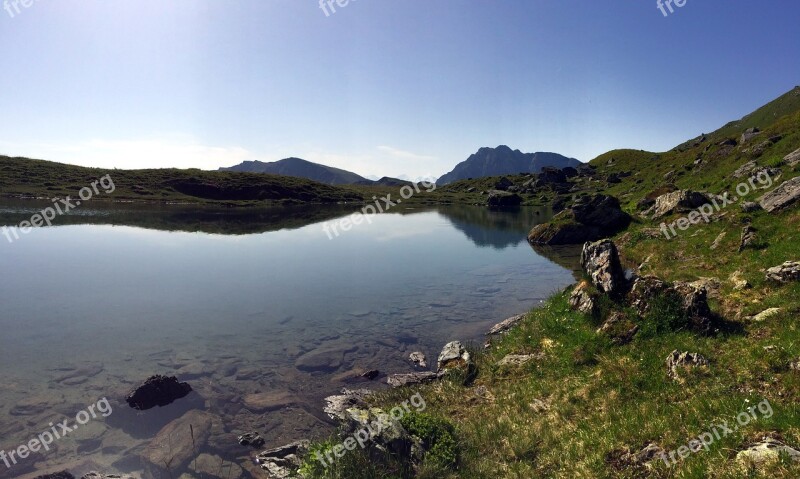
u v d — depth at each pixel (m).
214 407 15.82
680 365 12.84
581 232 54.19
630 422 11.06
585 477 9.66
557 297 23.03
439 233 69.19
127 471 12.23
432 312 27.23
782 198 26.41
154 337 22.36
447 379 17.31
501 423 12.95
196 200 118.19
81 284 32.97
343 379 18.27
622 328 16.00
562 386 14.37
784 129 49.00
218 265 41.31
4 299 28.59
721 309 16.81
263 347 21.45
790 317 13.88
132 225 67.81
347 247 53.62
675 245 30.30
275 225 76.31
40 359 19.27
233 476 12.02
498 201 135.50
